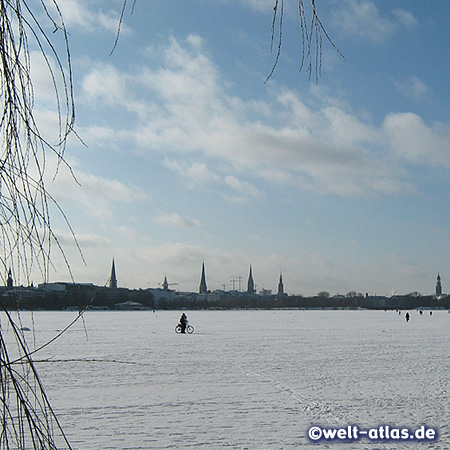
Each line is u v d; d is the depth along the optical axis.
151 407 17.80
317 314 182.00
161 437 14.13
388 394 20.64
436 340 50.94
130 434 14.37
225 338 52.75
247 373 26.14
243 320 115.25
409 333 63.78
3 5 1.96
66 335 54.16
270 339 51.56
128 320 110.81
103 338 51.31
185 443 13.65
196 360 31.72
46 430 2.14
